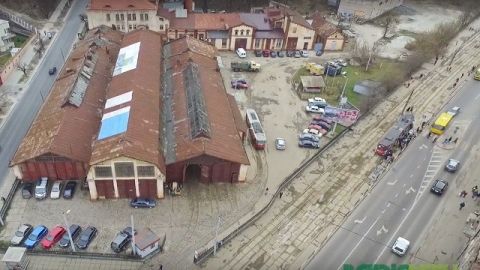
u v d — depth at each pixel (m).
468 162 83.12
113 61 96.19
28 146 69.69
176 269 59.12
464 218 70.44
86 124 74.62
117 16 111.88
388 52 125.25
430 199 73.81
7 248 59.75
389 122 93.62
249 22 118.94
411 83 109.25
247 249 62.91
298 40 120.69
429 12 156.75
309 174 77.75
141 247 58.31
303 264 61.28
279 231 66.19
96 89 84.38
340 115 91.81
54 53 109.31
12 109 88.12
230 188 72.88
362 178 77.56
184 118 77.00
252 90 102.12
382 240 65.75
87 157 68.88
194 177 74.12
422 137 89.38
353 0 144.38
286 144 84.94
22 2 127.81
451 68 117.62
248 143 84.31
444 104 101.25
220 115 79.62
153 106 79.19
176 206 68.62
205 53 100.75
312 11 149.00
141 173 66.12
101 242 61.84
